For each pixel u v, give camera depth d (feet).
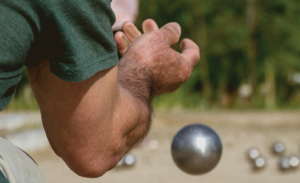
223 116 40.70
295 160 18.28
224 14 67.05
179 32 3.58
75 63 2.23
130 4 4.39
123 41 3.56
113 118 2.75
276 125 38.50
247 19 65.00
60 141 2.60
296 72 69.21
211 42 67.00
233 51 69.05
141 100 3.05
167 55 3.31
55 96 2.44
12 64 2.12
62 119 2.51
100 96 2.52
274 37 67.05
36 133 24.56
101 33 2.33
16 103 46.26
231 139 28.73
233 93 73.97
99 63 2.37
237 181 16.46
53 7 2.14
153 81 3.24
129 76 3.13
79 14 2.23
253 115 41.70
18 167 2.43
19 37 2.10
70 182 16.19
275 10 66.80
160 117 40.11
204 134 4.31
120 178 16.93
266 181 16.48
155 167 19.19
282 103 64.75
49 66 2.37
